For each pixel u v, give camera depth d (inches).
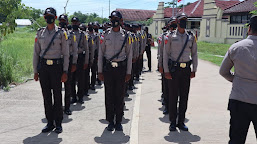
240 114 119.7
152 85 366.3
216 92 326.0
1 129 196.9
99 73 196.4
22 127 201.6
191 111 247.3
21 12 485.7
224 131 198.1
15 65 426.9
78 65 262.8
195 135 190.1
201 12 1510.8
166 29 317.4
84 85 282.7
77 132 193.5
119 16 187.8
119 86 196.1
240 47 119.3
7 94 299.9
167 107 235.3
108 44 190.5
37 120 217.6
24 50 603.8
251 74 117.0
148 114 236.4
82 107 257.0
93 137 184.7
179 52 188.5
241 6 1122.0
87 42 264.1
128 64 195.9
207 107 260.5
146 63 618.2
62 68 189.8
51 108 194.9
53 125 198.7
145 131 196.2
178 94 197.8
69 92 233.1
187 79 193.0
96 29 326.0
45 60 184.4
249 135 190.4
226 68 125.3
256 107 117.0
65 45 187.9
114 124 206.2
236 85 121.0
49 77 188.4
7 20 467.5
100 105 264.4
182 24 186.5
